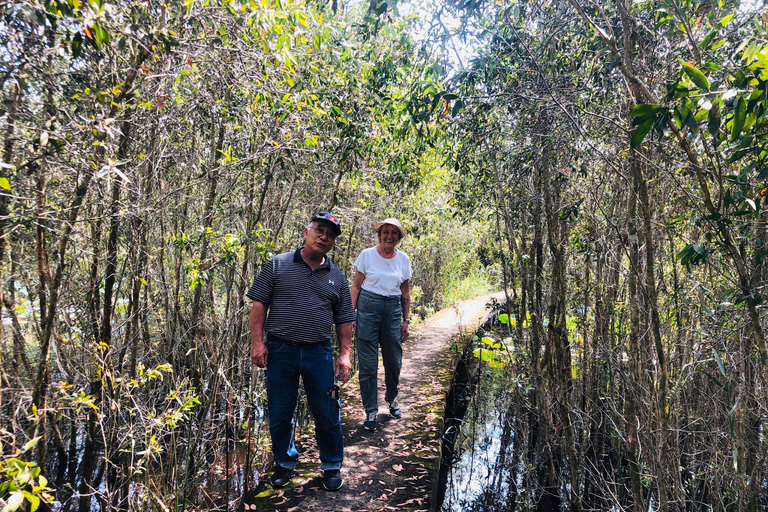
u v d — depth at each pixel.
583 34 3.23
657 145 2.50
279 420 2.82
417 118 3.58
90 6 1.89
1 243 2.41
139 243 3.51
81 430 4.17
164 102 2.92
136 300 3.79
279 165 4.47
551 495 4.14
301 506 2.76
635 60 2.70
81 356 3.43
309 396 2.84
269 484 2.98
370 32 3.87
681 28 2.19
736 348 2.77
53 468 3.75
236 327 4.26
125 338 3.80
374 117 5.19
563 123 3.21
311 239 2.73
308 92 4.18
